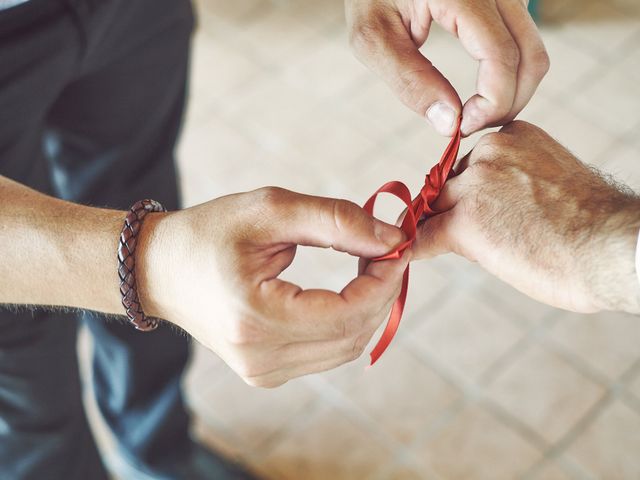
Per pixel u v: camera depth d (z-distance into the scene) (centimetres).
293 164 127
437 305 108
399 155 126
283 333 46
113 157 74
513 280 51
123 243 48
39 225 50
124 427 90
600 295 47
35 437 72
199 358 106
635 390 98
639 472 92
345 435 98
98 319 78
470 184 52
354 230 46
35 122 63
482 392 100
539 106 129
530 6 138
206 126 135
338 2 151
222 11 153
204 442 99
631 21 140
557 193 50
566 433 96
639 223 46
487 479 93
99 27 63
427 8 54
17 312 62
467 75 135
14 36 58
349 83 138
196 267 47
